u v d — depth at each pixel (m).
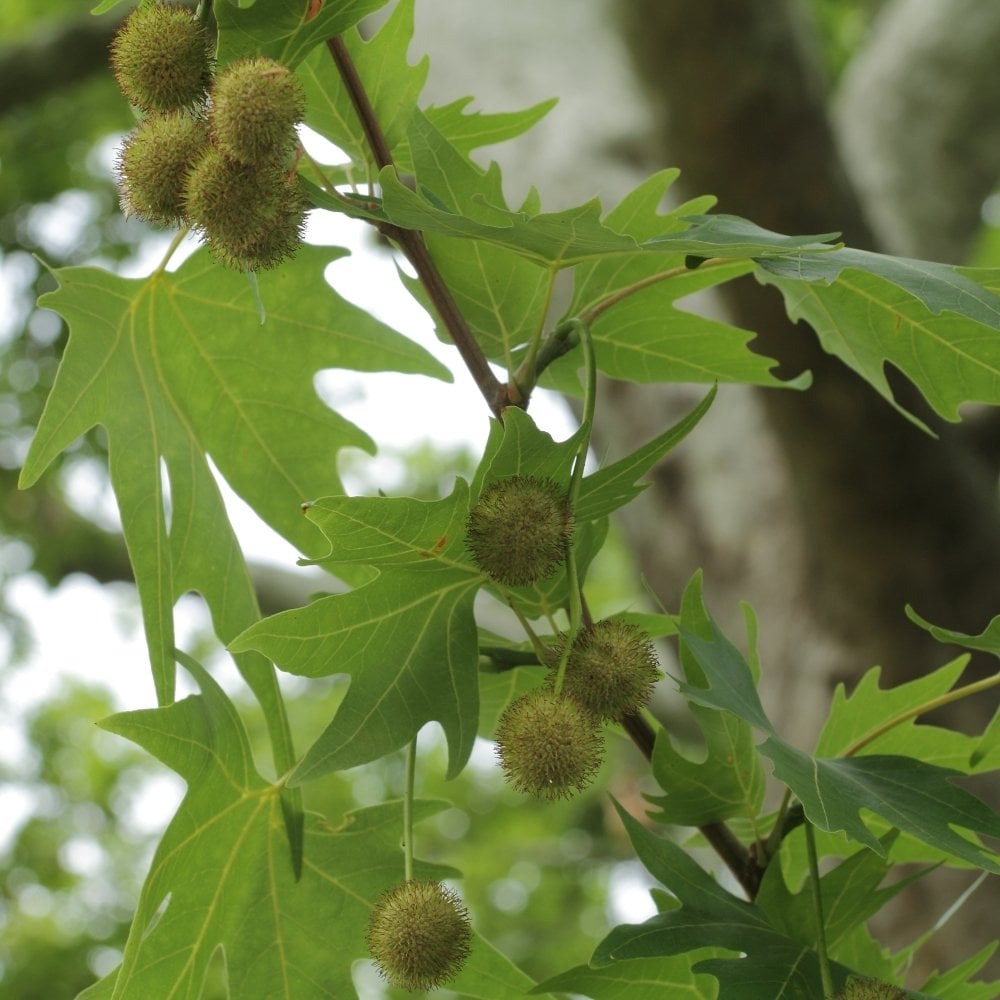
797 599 1.42
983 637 0.81
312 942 0.87
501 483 0.80
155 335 0.93
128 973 0.83
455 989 0.86
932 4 2.46
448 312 0.85
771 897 0.83
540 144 1.69
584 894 3.89
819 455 1.33
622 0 1.38
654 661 0.81
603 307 0.89
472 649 0.83
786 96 1.39
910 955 0.87
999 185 2.49
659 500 1.59
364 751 0.81
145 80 0.83
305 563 0.80
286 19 0.82
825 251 0.80
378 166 0.86
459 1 1.88
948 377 0.89
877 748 0.88
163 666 0.89
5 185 3.18
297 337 0.94
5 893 3.57
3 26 3.35
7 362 3.07
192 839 0.85
